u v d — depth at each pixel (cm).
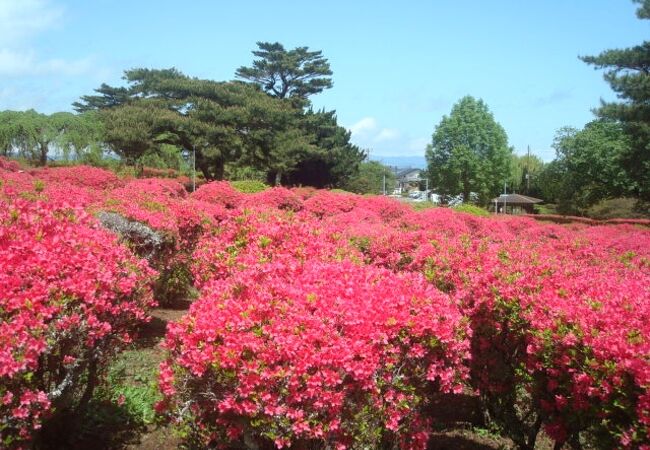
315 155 4406
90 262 356
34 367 299
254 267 429
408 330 335
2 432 304
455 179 5500
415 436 353
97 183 1669
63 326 320
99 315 356
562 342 364
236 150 3697
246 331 313
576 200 4256
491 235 1446
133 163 3559
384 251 752
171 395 331
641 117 2605
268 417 297
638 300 401
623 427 327
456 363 360
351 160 5097
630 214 3725
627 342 330
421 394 354
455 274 566
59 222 407
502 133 5597
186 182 3644
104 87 4700
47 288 324
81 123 3122
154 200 806
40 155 3030
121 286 372
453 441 480
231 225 564
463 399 565
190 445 362
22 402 294
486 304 457
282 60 4812
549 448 483
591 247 850
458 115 5534
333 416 305
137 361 567
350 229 865
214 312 324
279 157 3888
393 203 1747
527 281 464
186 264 771
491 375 463
